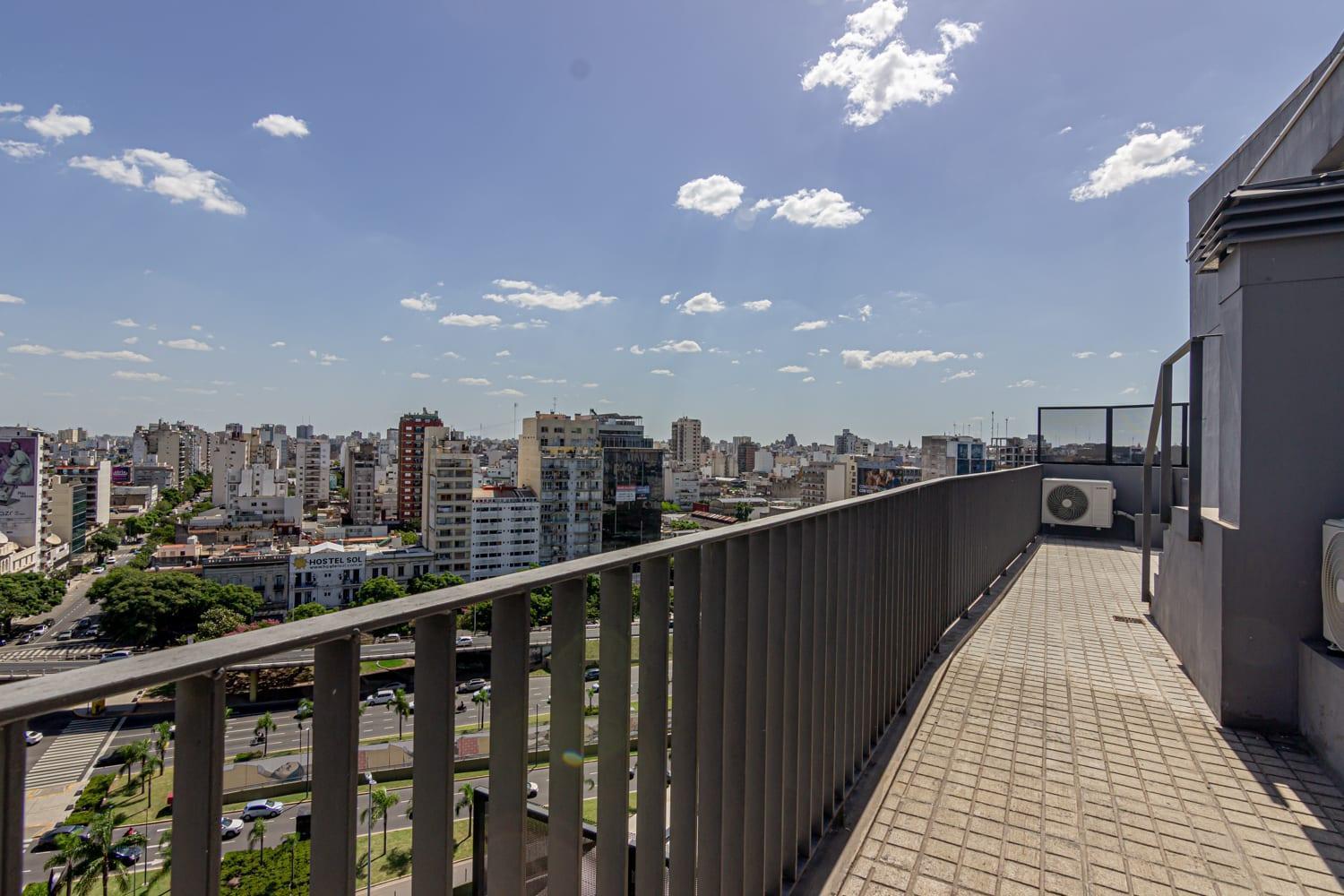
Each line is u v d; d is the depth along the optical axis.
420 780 1.01
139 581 41.59
